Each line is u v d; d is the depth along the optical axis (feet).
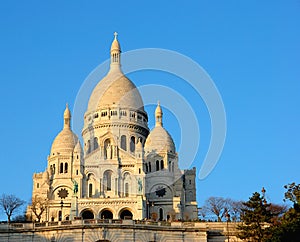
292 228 343.87
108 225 400.47
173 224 417.69
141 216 599.16
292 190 398.42
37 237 405.59
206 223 431.84
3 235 405.59
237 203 618.03
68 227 401.08
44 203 625.82
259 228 392.68
